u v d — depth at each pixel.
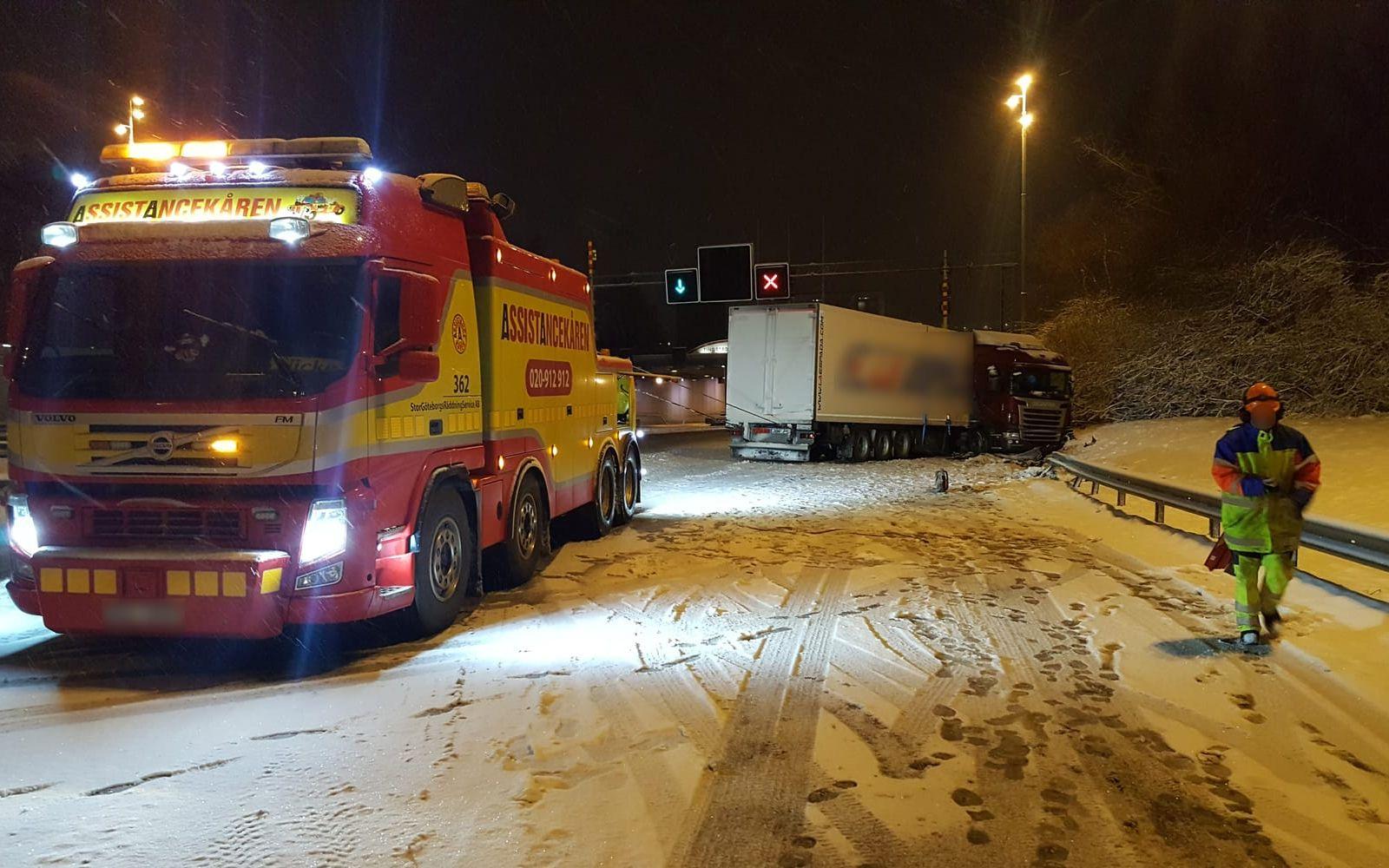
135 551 6.04
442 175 7.48
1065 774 4.68
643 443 34.75
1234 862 3.82
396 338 6.68
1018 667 6.49
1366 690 5.86
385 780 4.55
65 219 6.75
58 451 6.21
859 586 9.20
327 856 3.81
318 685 6.07
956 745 5.06
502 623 7.72
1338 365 22.31
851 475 22.14
